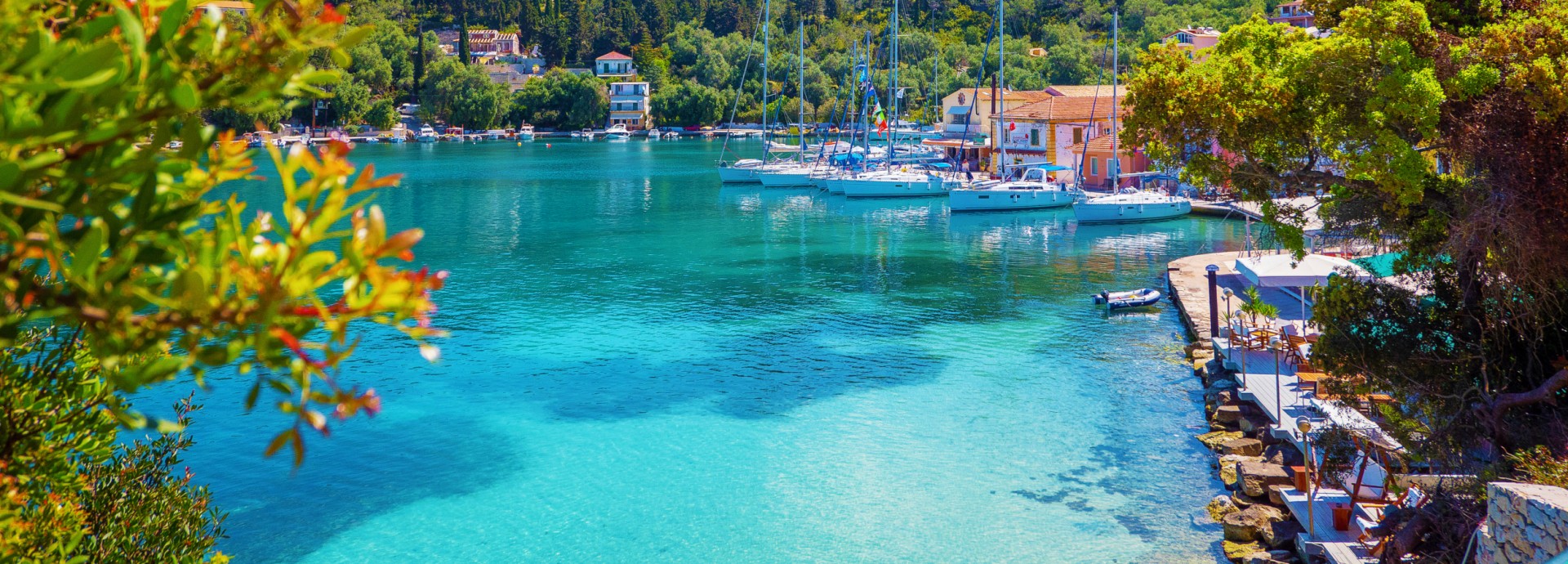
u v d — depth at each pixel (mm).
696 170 132000
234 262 3219
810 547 20844
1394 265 20500
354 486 24078
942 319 41688
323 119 191250
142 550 9859
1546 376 18484
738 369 33938
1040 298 45781
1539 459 14156
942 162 117750
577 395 31125
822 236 69250
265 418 28438
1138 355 35281
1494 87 17609
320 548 20969
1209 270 34469
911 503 22938
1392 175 17562
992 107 106875
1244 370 28906
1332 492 20906
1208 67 20359
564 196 100188
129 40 2803
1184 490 23203
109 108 3014
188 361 3166
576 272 54844
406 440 27141
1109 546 20547
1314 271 31781
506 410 29688
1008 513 22266
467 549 20938
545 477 24625
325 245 54875
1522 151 17141
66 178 3102
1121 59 176375
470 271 55562
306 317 3246
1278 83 19234
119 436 12953
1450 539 16234
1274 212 21281
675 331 39750
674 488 23984
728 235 70250
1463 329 19281
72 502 8125
